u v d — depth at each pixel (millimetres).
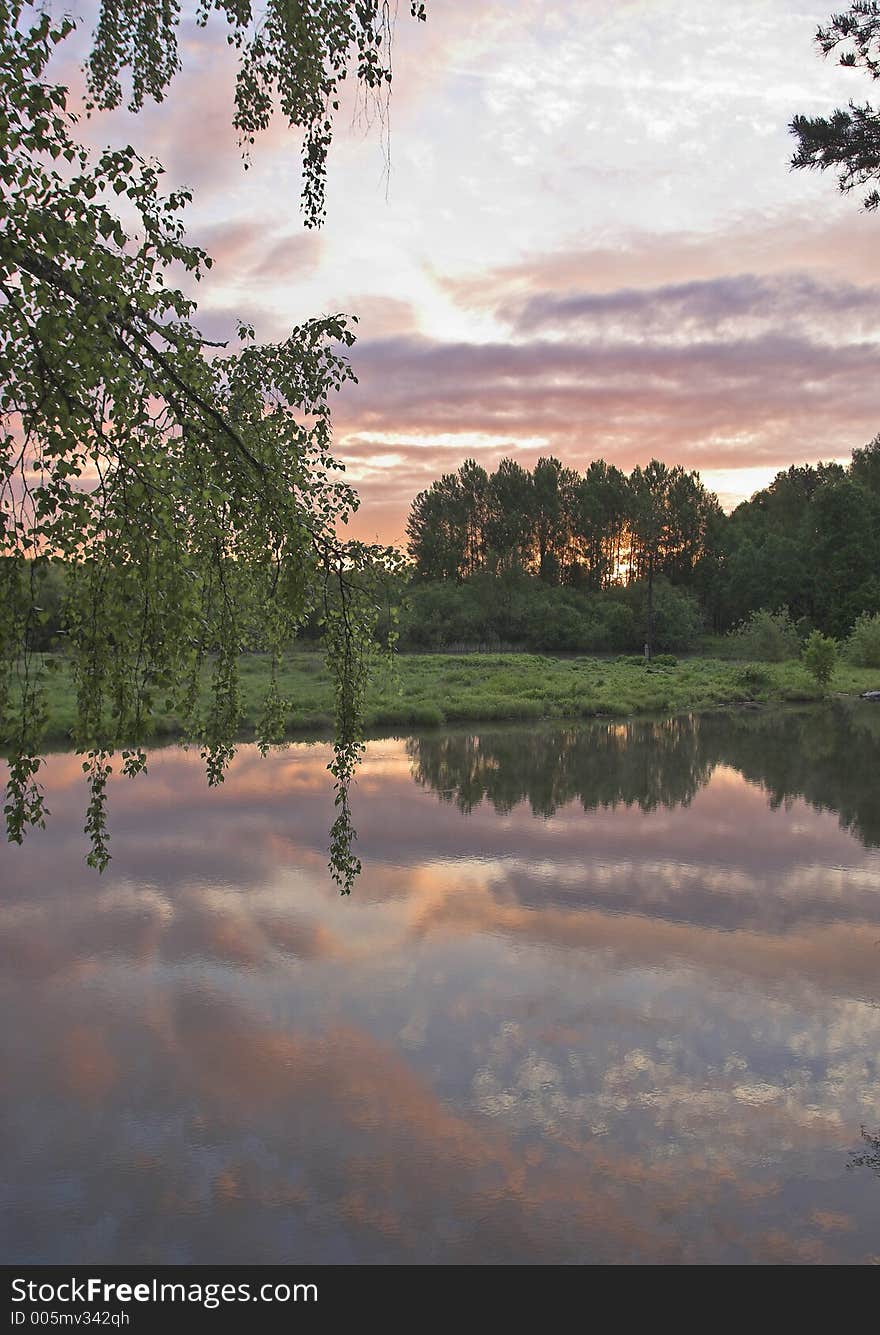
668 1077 6773
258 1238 5086
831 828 14445
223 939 9359
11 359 2889
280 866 11914
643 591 73938
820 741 24844
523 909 10375
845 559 66500
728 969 8695
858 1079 6758
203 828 13773
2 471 3031
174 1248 5020
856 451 88188
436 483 90062
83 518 3137
